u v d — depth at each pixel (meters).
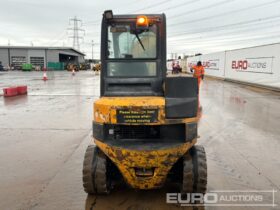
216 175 5.00
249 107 12.12
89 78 33.75
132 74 4.46
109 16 4.40
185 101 3.90
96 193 4.19
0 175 4.99
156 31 4.44
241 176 4.96
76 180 4.78
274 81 18.81
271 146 6.68
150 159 3.70
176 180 4.35
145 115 3.85
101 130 3.94
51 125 8.77
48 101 14.05
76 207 3.93
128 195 4.26
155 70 4.45
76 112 11.02
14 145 6.72
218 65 31.55
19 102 13.63
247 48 23.47
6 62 62.38
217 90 19.23
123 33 4.47
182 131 4.00
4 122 9.17
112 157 3.81
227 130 8.15
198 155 4.07
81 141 7.05
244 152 6.24
